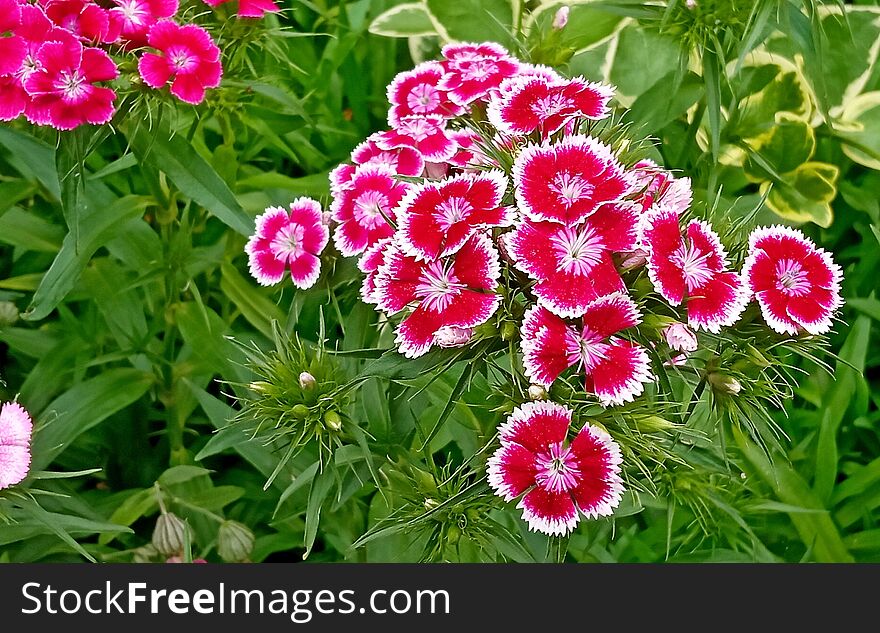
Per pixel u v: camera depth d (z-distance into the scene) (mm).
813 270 292
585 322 278
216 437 315
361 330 317
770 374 344
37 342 377
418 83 327
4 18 308
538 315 278
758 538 372
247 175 392
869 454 402
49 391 356
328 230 309
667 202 295
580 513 287
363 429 318
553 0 403
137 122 320
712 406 295
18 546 350
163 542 344
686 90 351
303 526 367
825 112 334
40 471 317
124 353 364
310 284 305
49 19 309
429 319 281
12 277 395
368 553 345
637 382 276
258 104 370
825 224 407
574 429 286
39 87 306
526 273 282
